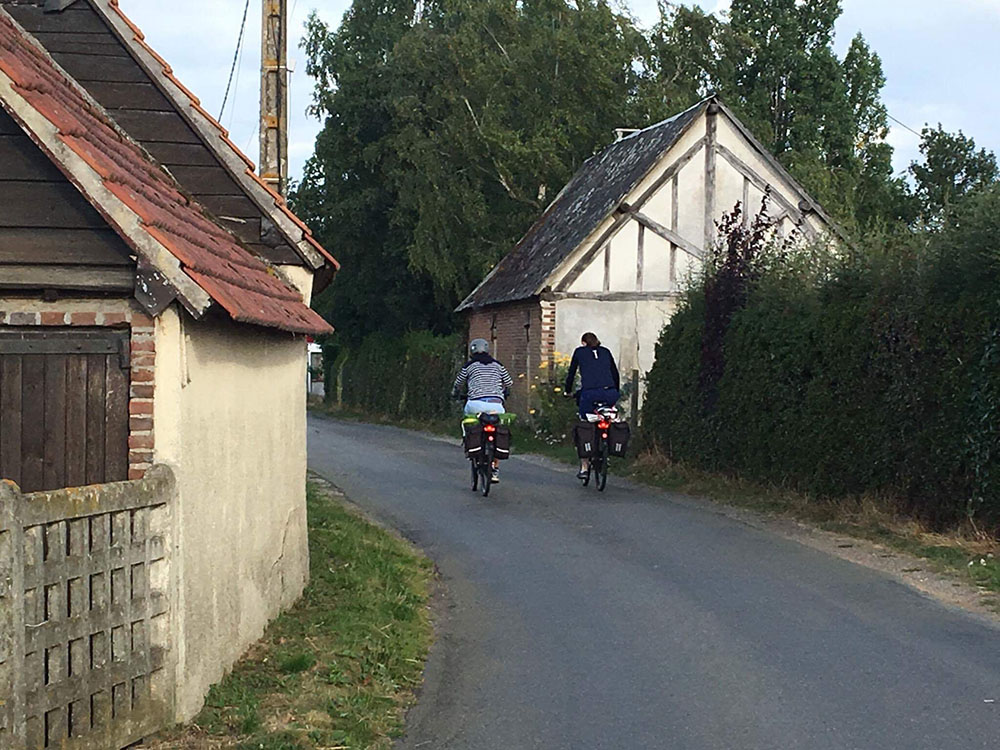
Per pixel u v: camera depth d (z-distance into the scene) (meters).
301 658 6.98
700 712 6.28
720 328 16.17
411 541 12.12
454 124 36.00
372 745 5.80
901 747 5.63
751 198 26.64
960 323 11.13
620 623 8.37
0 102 5.68
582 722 6.18
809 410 13.59
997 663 7.11
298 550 8.98
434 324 40.53
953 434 11.11
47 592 4.82
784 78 49.91
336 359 47.09
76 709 5.03
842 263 13.62
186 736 5.68
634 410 21.42
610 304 26.33
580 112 36.03
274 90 13.26
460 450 23.20
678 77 38.97
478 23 37.41
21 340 5.86
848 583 9.50
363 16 45.28
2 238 5.78
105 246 5.81
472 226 35.56
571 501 14.79
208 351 6.33
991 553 10.27
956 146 40.09
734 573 9.99
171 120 9.59
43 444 5.84
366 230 40.06
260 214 9.68
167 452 5.80
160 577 5.70
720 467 16.20
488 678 7.10
